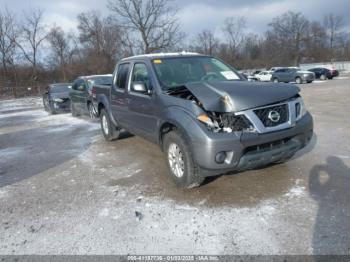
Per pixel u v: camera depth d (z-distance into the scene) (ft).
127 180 14.96
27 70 128.88
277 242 9.03
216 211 11.14
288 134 11.77
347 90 55.77
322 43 233.76
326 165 14.74
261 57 208.64
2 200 13.56
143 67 16.44
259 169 14.70
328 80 95.50
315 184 12.71
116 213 11.56
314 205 10.98
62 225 10.94
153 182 14.39
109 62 148.36
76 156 20.15
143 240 9.64
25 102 81.92
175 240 9.53
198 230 9.99
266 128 11.27
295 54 226.58
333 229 9.44
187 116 11.94
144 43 126.93
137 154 19.45
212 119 11.50
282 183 13.05
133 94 16.87
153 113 14.69
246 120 11.12
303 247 8.71
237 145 10.96
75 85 39.11
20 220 11.55
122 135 24.03
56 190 14.33
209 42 188.65
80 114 38.68
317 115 29.58
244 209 11.12
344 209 10.55
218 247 9.04
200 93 11.95
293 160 15.74
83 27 157.38
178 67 15.96
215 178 14.06
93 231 10.37
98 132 28.09
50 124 35.42
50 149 22.77
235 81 13.80
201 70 16.30
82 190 14.08
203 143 11.09
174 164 13.56
